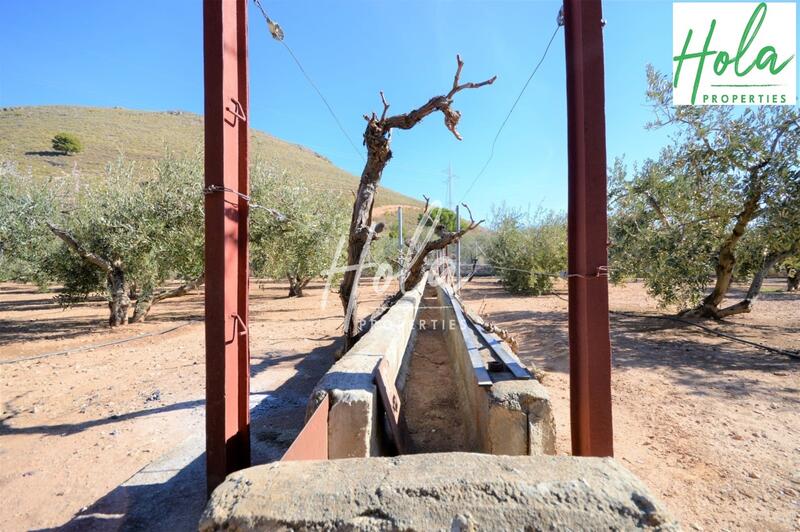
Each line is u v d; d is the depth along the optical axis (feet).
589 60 8.03
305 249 47.44
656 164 31.50
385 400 9.87
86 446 12.57
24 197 34.01
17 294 73.67
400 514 3.97
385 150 17.43
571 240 8.75
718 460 10.80
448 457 4.75
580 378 8.61
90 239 34.65
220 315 8.49
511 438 8.16
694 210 29.17
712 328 30.01
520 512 3.91
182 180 35.65
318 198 51.39
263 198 40.24
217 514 4.14
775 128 26.68
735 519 8.23
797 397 15.67
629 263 32.22
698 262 28.37
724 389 16.76
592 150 8.07
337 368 10.06
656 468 10.44
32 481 10.55
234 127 8.92
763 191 26.53
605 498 3.97
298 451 6.23
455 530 3.85
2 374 20.81
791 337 26.30
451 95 15.51
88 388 18.47
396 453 10.02
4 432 13.71
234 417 8.93
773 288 60.95
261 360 23.50
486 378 9.43
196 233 36.17
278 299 60.95
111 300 35.70
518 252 60.29
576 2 8.34
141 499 9.59
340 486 4.30
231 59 8.74
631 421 13.70
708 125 28.25
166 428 13.89
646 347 24.76
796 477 9.86
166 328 35.04
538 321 34.83
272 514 4.04
